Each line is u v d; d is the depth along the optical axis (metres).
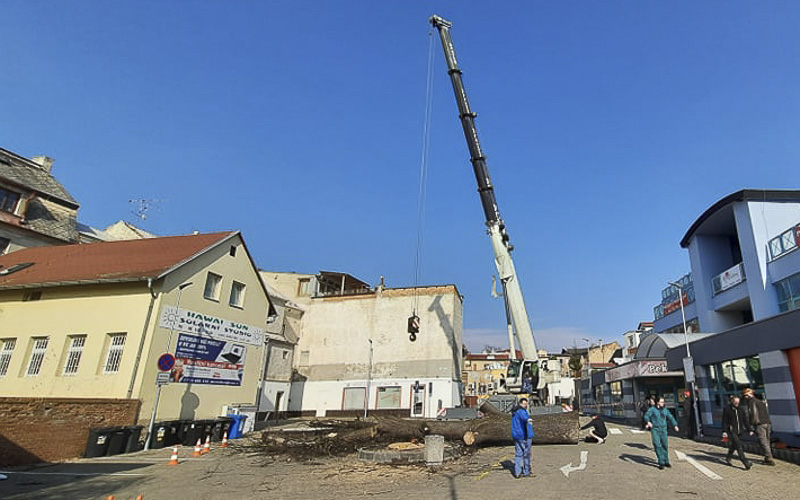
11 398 12.91
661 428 11.52
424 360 39.78
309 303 45.25
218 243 22.38
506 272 20.84
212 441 18.33
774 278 25.59
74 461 13.83
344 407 40.34
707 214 31.62
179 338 19.69
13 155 33.94
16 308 21.00
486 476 10.55
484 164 21.58
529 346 20.23
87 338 19.20
